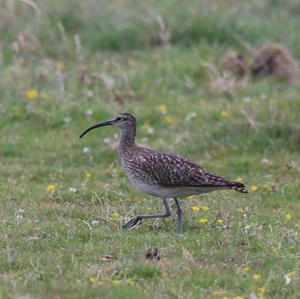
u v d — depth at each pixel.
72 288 11.94
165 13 26.61
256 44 25.83
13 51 24.84
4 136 20.00
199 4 27.92
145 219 15.27
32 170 17.98
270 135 19.28
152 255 13.12
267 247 13.56
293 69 23.45
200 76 23.61
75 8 27.08
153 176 14.38
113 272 12.50
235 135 19.47
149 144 19.52
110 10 26.98
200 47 25.31
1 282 12.20
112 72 23.62
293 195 16.56
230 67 23.66
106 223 14.90
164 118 20.94
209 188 14.27
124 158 15.01
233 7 28.09
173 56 24.64
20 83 22.30
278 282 12.32
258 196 16.55
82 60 24.48
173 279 12.38
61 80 22.45
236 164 18.33
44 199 16.27
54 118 20.81
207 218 15.12
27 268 12.74
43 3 27.27
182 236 14.05
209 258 13.15
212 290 12.10
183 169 14.25
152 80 23.27
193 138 19.61
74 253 13.33
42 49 24.88
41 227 14.48
